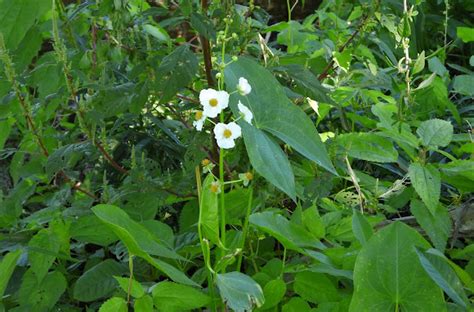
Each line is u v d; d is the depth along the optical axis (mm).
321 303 875
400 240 834
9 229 1066
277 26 1391
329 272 861
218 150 1048
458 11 1987
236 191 985
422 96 1420
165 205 1082
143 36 1028
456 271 875
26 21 1020
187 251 957
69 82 939
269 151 827
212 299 860
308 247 962
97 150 985
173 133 1215
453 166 1075
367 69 1253
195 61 933
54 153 954
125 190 984
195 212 1061
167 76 949
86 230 975
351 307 818
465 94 1442
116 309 807
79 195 1112
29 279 963
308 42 1404
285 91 990
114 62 1053
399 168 1315
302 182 1102
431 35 1925
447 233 1021
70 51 1035
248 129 826
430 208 1000
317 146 876
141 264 989
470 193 1210
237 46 1073
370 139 1123
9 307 1012
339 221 975
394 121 1140
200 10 1000
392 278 825
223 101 803
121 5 965
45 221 997
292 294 968
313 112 1224
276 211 1025
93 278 926
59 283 957
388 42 1699
